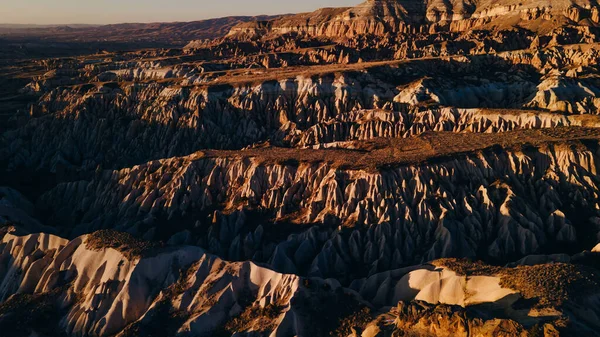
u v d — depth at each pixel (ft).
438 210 239.71
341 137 371.35
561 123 317.42
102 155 390.01
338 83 425.28
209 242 247.09
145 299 185.98
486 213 241.14
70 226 291.58
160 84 456.04
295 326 160.15
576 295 141.69
